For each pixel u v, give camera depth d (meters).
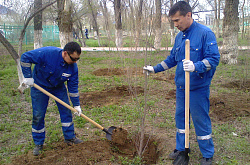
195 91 3.00
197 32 2.90
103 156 3.50
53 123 4.98
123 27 4.66
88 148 3.67
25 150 3.84
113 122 4.93
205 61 2.73
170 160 3.43
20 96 6.80
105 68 10.58
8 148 3.94
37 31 15.92
